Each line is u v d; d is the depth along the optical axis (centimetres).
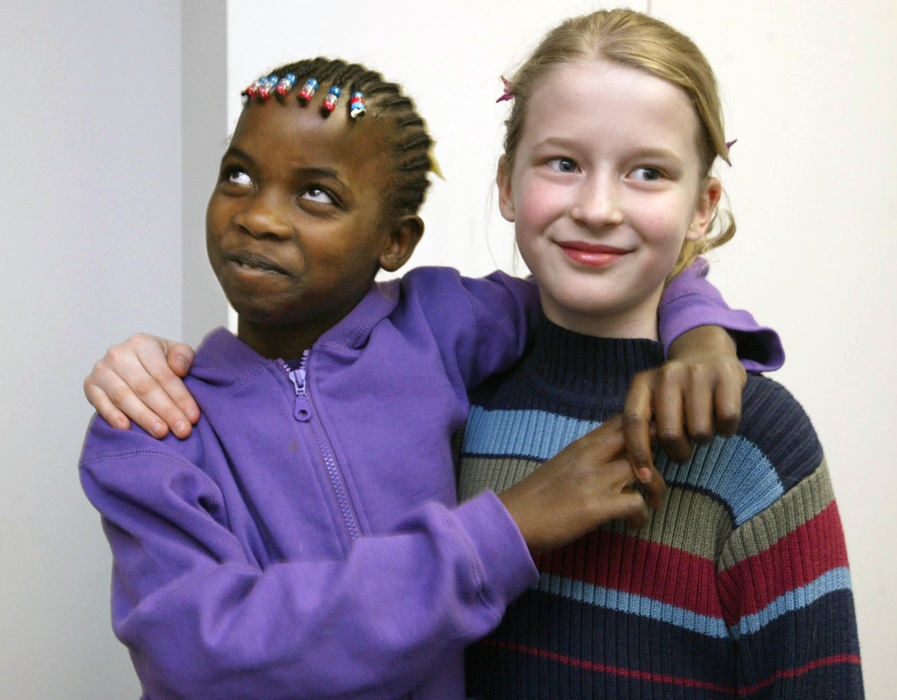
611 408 92
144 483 80
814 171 187
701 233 96
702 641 86
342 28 150
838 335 192
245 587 77
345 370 89
